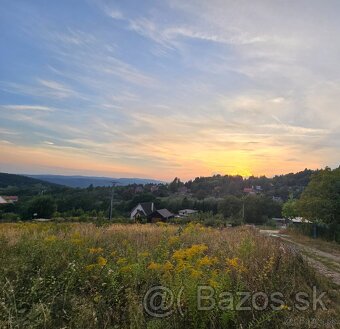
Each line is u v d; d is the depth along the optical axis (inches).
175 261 269.9
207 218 1594.5
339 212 1069.1
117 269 240.4
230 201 3147.1
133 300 195.2
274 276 264.5
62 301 201.9
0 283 203.0
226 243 411.8
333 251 732.7
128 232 509.7
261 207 3115.2
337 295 297.7
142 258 261.4
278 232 1579.7
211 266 259.8
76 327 175.5
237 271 247.3
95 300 199.3
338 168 1146.0
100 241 382.0
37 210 2208.4
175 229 593.6
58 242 319.9
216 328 184.1
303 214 1216.2
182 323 183.2
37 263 264.5
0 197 2709.2
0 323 162.7
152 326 173.3
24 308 186.7
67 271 236.8
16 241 346.6
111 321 190.1
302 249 687.7
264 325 193.6
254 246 378.0
